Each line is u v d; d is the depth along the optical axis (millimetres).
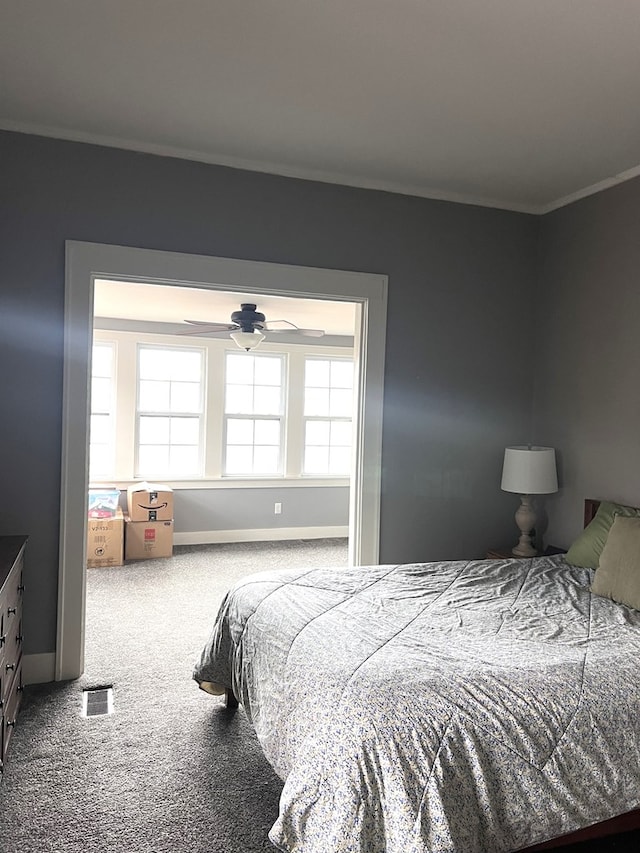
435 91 2551
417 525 3760
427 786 1520
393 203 3643
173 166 3229
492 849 1566
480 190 3672
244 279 3344
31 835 2018
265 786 2320
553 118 2764
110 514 5969
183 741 2617
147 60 2383
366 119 2824
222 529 7078
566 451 3740
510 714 1687
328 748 1593
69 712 2840
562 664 1913
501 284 3908
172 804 2199
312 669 1906
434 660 1908
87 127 2998
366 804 1500
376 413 3627
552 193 3691
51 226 3066
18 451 3066
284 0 1991
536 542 3961
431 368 3754
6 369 3041
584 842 2072
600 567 2729
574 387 3682
